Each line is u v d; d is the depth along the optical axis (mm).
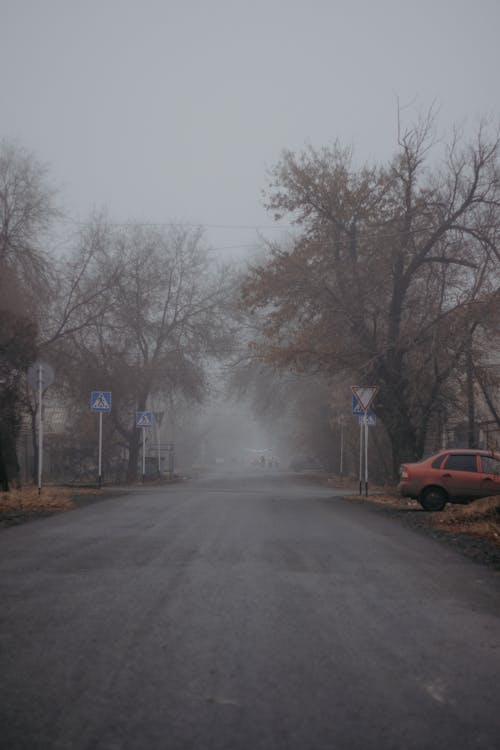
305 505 20812
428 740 4117
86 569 9219
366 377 29000
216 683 5000
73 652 5668
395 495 25641
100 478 28172
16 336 22297
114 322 39469
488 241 26906
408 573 9266
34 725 4270
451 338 27203
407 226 28000
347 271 28531
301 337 28531
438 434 35406
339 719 4398
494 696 4805
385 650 5820
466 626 6613
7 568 9273
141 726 4266
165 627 6422
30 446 47469
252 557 10305
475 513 15219
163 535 12711
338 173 28828
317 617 6863
